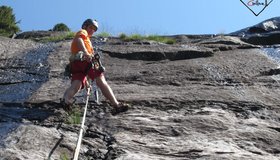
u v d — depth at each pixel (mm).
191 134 5480
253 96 7156
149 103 6742
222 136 5430
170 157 4684
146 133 5480
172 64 9219
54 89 7520
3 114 6035
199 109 6609
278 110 6684
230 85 7914
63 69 9188
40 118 5941
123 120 5844
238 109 6652
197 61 9484
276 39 13781
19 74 8898
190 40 14859
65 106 5938
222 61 9414
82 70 6051
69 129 5449
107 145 5074
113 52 10266
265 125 6000
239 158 4652
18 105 6676
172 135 5461
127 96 7023
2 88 7891
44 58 10047
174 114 6379
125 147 4941
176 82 8070
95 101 6551
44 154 4465
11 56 10391
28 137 4773
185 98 6961
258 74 8508
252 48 11195
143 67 9156
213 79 8219
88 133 5391
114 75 8539
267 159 4703
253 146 5227
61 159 4387
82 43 6102
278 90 7559
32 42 12312
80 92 7211
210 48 10664
